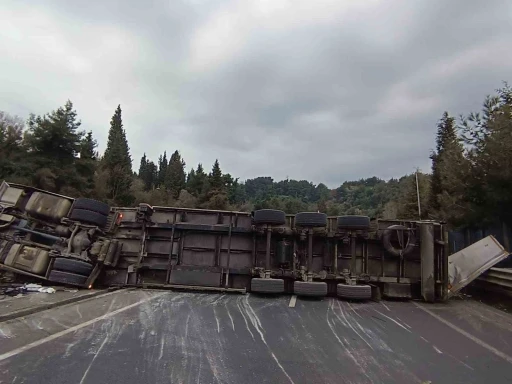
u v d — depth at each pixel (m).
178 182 95.62
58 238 8.86
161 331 5.41
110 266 9.19
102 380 3.61
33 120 36.72
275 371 4.09
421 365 4.50
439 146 35.91
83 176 39.62
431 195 30.78
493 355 4.98
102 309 6.63
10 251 8.39
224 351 4.68
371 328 6.16
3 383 3.39
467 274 9.56
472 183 15.19
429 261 8.90
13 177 32.28
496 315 7.61
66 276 8.28
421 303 8.68
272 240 9.62
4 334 4.83
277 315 6.83
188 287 9.05
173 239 9.70
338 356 4.68
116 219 9.73
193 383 3.66
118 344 4.72
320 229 9.34
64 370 3.79
